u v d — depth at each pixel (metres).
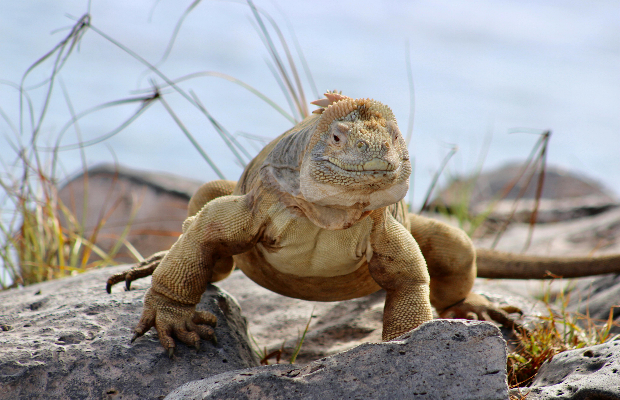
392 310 3.91
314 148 3.84
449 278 4.09
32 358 3.88
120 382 3.87
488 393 3.76
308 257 3.93
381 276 3.92
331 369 3.79
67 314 3.97
